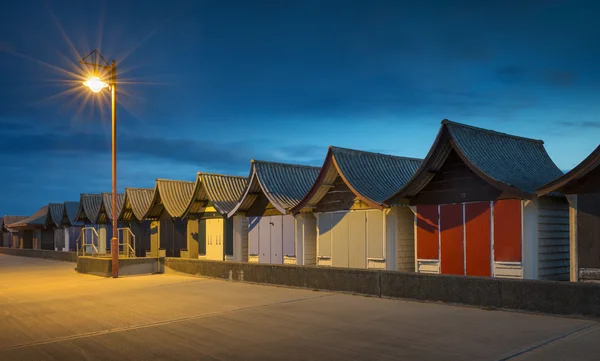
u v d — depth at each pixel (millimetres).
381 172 21516
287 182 24672
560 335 8766
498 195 16062
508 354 7762
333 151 20734
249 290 16234
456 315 10836
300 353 8289
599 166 12977
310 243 23281
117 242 22438
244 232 26641
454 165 17344
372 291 13773
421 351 8133
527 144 19312
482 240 16406
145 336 9852
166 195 31672
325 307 12461
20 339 9922
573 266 13281
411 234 19781
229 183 29172
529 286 10695
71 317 12133
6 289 18312
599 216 12930
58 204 49312
